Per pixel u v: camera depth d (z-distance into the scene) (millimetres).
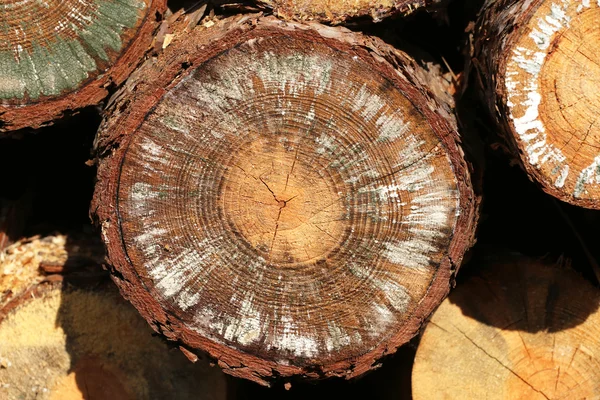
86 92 1206
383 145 1152
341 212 1162
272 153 1155
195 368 1296
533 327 1260
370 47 1143
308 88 1144
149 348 1302
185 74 1142
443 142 1153
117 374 1301
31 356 1304
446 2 1226
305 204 1162
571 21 1143
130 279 1174
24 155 1396
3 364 1302
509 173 1327
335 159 1154
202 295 1174
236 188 1160
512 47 1143
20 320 1308
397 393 1327
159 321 1179
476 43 1214
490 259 1292
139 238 1166
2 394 1303
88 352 1303
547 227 1357
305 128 1150
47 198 1418
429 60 1266
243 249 1167
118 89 1213
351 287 1174
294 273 1170
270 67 1141
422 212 1163
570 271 1274
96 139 1190
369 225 1163
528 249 1332
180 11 1241
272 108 1146
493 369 1257
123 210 1162
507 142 1173
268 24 1137
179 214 1162
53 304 1311
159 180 1158
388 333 1184
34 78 1194
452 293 1274
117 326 1305
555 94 1143
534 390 1254
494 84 1154
